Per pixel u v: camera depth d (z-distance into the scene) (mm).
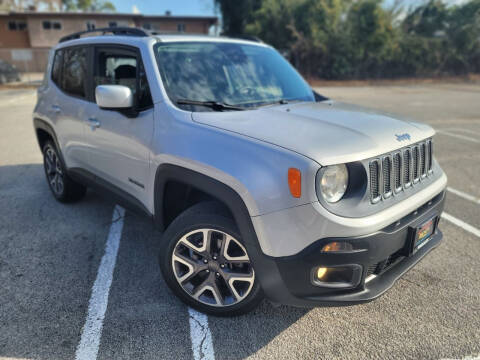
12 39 33062
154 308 2662
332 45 28422
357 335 2426
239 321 2543
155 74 2809
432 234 2635
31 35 32312
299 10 28516
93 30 3729
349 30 28547
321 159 1966
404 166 2373
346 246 1991
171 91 2764
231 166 2154
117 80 3152
